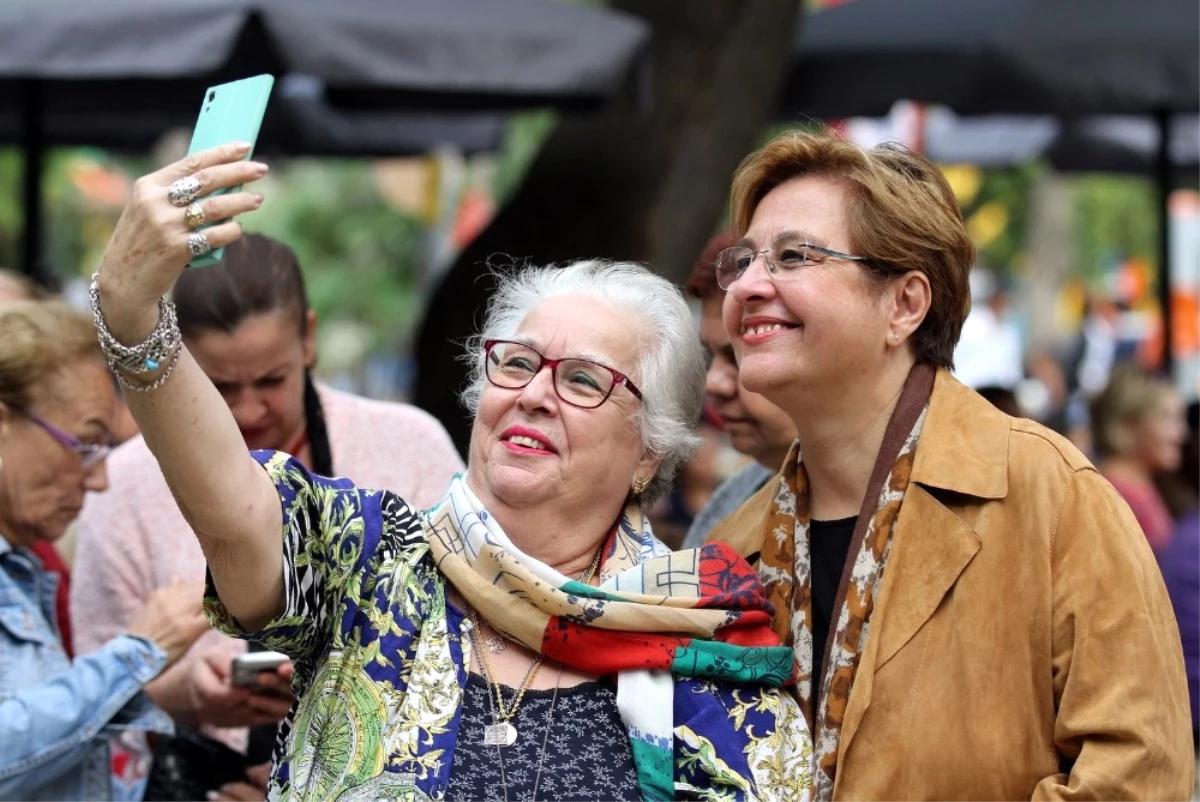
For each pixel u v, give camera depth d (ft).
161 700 13.91
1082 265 89.71
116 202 68.95
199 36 20.92
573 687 11.04
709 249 14.71
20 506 13.08
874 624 10.99
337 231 73.87
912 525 11.18
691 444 12.13
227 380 13.91
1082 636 10.58
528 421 11.43
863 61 29.07
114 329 9.43
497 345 11.76
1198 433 26.12
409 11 21.94
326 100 28.71
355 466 15.31
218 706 13.29
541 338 11.55
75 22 21.02
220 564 10.21
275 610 10.41
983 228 75.41
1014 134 42.09
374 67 21.27
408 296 73.15
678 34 25.79
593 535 11.68
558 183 25.41
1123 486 27.25
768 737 11.12
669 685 11.07
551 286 12.02
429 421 15.81
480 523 11.14
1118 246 87.45
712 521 15.92
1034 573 10.82
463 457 24.93
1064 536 10.84
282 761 10.70
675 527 23.86
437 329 25.43
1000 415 11.50
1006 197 74.59
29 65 21.07
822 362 11.26
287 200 73.72
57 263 71.05
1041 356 59.52
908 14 29.76
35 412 12.99
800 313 11.19
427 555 11.27
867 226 11.26
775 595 11.93
